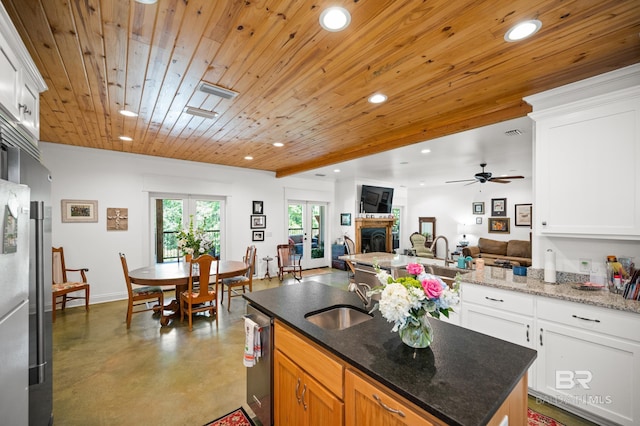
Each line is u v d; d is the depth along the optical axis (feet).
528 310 6.91
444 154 14.65
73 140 12.67
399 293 3.83
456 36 5.12
